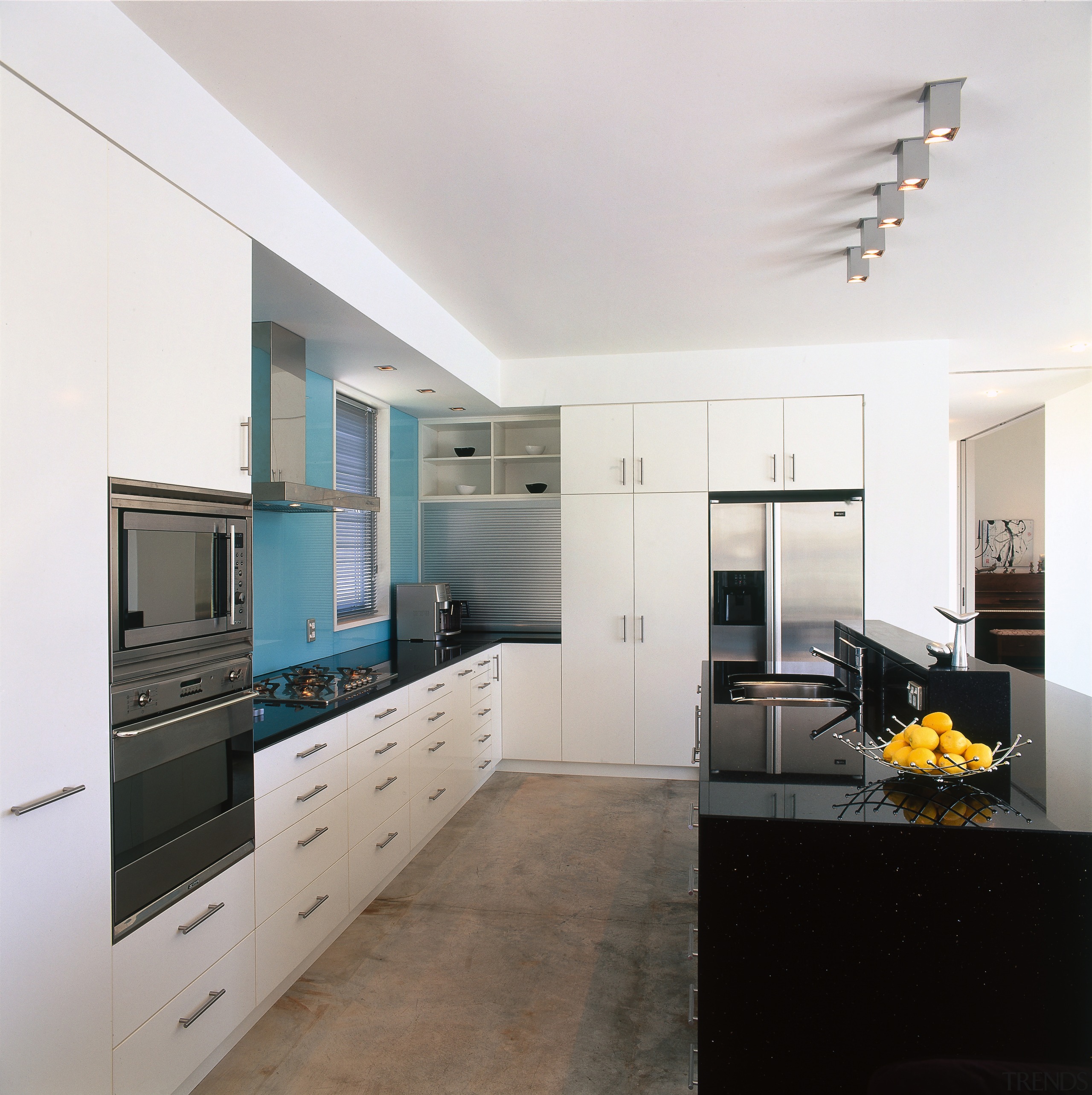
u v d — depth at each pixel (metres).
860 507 4.43
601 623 4.80
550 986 2.51
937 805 1.60
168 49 1.80
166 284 1.82
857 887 1.51
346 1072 2.09
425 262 3.17
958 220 2.74
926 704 2.06
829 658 3.08
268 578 3.50
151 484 1.77
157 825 1.80
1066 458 5.77
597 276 3.34
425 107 2.04
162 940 1.80
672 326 4.11
